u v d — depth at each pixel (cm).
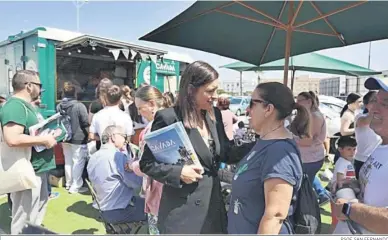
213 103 160
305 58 537
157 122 159
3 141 231
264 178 124
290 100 132
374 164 145
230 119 365
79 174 435
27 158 239
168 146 150
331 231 196
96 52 529
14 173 230
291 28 268
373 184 142
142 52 521
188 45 320
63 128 266
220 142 165
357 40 308
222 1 223
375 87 150
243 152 170
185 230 151
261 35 325
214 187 159
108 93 349
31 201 248
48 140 247
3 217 340
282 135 131
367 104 257
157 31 263
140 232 277
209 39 312
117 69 577
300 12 255
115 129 263
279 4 245
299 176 126
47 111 453
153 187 197
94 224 329
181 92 157
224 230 160
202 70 151
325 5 236
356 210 140
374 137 248
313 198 138
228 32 302
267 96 131
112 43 477
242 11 251
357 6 228
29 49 466
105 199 245
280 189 120
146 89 233
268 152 126
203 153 154
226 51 360
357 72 525
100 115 348
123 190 246
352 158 262
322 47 357
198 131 155
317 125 283
